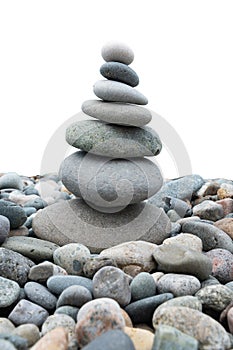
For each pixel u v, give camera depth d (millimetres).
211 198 4152
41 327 2166
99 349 1595
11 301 2258
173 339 1688
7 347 1625
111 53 3020
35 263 2768
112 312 1856
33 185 4781
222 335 1884
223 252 2729
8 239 2842
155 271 2650
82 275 2607
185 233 3031
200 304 2105
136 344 1844
